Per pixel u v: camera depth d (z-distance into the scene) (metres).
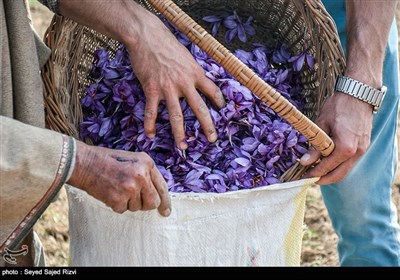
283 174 1.91
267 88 1.76
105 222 1.78
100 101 2.06
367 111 1.99
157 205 1.68
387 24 2.07
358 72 2.01
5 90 1.75
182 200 1.72
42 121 1.81
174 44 1.85
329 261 3.03
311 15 2.04
